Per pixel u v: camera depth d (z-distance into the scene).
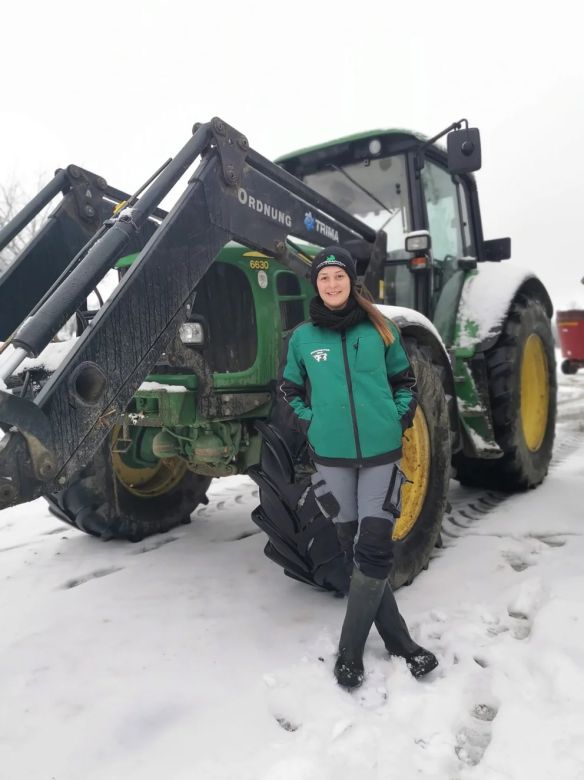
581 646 1.88
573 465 4.54
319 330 1.89
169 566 2.83
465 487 4.06
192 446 2.52
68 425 1.59
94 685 1.87
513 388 3.55
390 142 3.53
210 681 1.87
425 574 2.61
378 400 1.82
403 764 1.48
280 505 2.19
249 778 1.44
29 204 2.75
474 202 4.32
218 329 2.59
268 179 2.35
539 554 2.75
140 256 1.84
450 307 3.54
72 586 2.70
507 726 1.58
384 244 3.22
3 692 1.86
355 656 1.84
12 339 1.56
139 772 1.49
